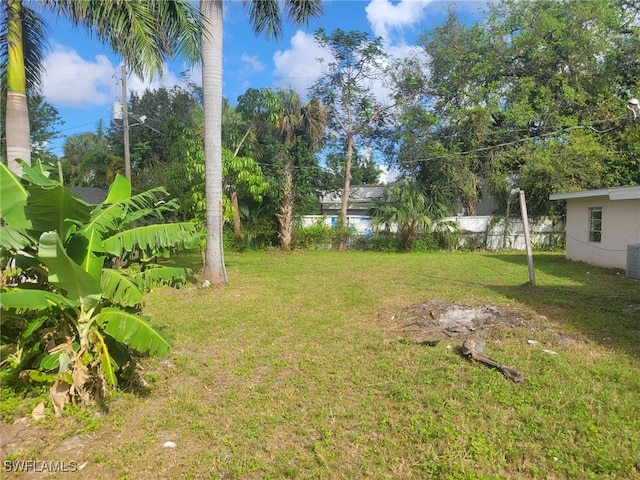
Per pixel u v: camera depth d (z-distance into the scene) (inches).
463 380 157.8
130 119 1026.1
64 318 144.3
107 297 140.6
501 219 732.7
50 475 107.4
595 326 224.4
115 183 173.6
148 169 756.0
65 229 139.8
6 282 154.0
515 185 733.3
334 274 443.8
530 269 348.8
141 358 185.5
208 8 344.8
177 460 113.7
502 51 732.0
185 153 453.4
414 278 409.4
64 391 138.9
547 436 118.3
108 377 137.6
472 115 719.1
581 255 523.5
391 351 192.9
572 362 172.7
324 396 149.4
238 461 112.2
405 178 776.3
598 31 658.2
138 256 165.8
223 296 326.6
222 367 179.6
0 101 310.7
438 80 805.9
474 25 755.4
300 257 631.2
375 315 263.1
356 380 161.3
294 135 737.6
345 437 122.4
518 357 178.7
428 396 143.9
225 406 143.7
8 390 149.3
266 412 138.7
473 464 107.5
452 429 123.3
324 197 911.7
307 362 182.1
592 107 666.8
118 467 110.9
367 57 749.3
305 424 130.6
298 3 380.2
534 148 677.3
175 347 205.0
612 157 610.5
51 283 136.6
